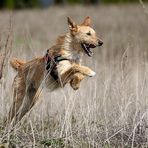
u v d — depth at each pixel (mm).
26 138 12211
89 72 12438
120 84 14344
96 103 13719
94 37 13391
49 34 37312
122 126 12711
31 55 17359
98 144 12008
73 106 12930
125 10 56750
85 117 12898
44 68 13047
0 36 14047
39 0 79188
